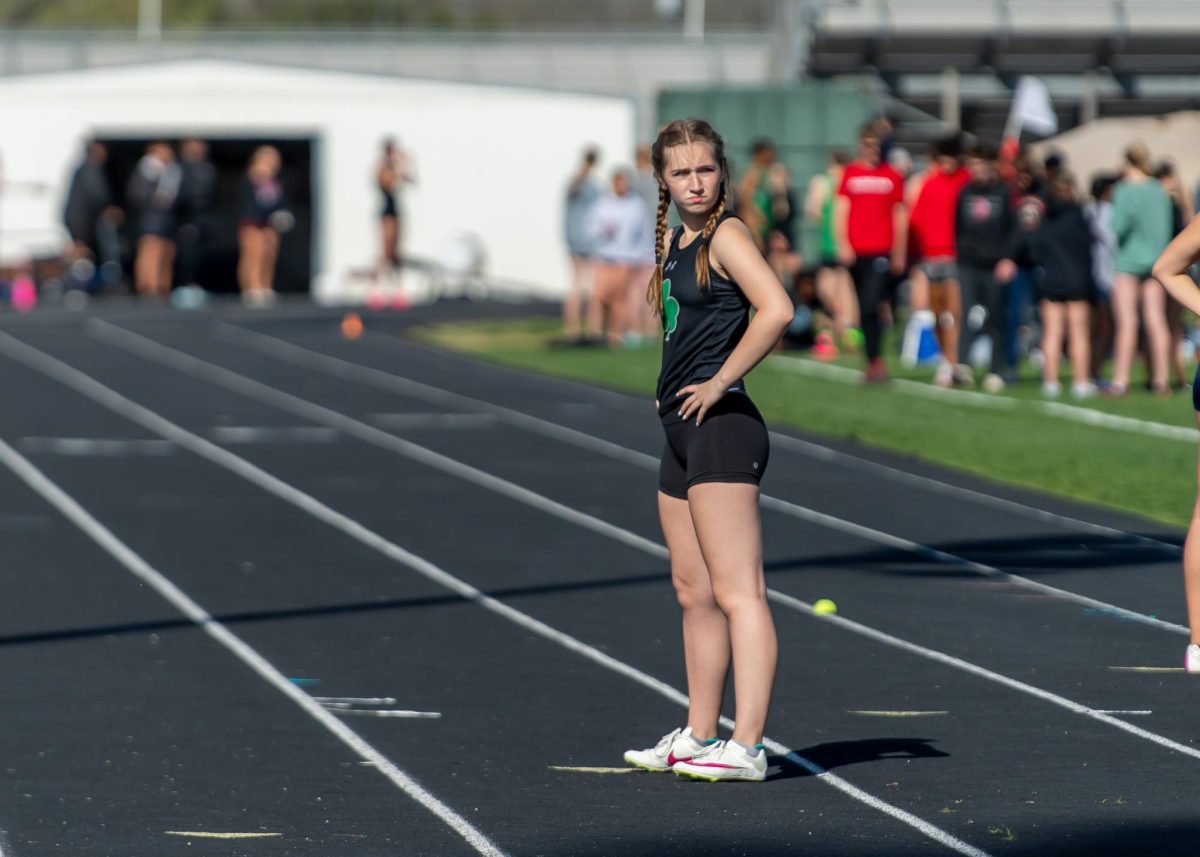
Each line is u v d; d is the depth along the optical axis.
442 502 42.03
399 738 22.25
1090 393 62.31
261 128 121.88
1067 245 61.50
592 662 26.59
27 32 133.00
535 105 121.31
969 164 64.38
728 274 19.42
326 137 121.75
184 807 19.17
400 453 50.22
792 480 45.50
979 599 31.41
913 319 73.12
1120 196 61.38
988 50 112.38
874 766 20.88
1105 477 45.81
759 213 74.69
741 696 20.09
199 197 112.56
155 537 37.25
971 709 23.77
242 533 37.81
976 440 52.22
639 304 83.94
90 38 131.50
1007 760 21.16
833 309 77.31
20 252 114.19
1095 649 27.50
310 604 30.77
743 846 17.75
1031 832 18.17
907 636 28.41
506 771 20.72
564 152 121.31
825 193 76.62
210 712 23.53
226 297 119.81
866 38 112.69
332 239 122.12
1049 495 43.47
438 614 30.00
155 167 111.81
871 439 52.59
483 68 132.38
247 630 28.72
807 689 24.89
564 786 20.08
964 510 41.25
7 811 18.97
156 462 48.09
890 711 23.64
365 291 121.88
